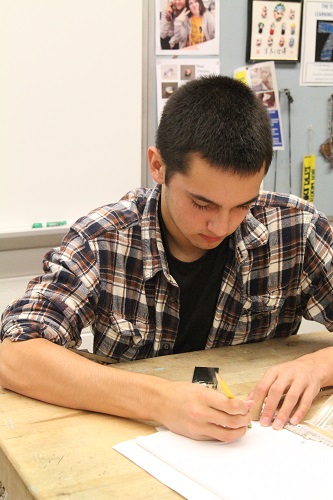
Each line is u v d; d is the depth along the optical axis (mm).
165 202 1208
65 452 847
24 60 1995
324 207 2730
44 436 895
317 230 1355
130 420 955
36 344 1055
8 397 1032
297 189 2656
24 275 2133
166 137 1025
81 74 2092
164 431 908
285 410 967
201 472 786
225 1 2355
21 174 2053
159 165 1096
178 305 1271
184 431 885
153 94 2268
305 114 2611
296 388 1002
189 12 2291
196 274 1272
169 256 1258
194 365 1191
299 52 2545
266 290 1347
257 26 2430
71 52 2062
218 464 809
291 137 2598
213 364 1198
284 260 1344
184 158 972
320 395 1068
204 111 979
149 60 2244
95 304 1205
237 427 872
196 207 1005
